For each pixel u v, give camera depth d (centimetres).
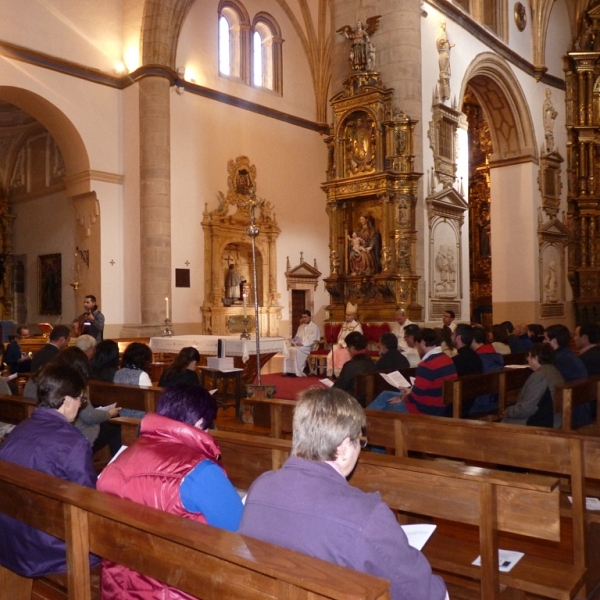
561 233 2284
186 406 308
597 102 2419
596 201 2377
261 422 596
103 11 1798
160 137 1748
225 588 201
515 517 307
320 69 2334
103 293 1788
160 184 1744
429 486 330
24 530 309
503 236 2192
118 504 243
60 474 321
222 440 414
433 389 680
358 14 1559
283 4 2231
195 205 1903
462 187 1664
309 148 2302
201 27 1953
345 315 1495
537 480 303
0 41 1573
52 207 2127
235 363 1188
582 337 873
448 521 460
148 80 1747
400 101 1474
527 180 2141
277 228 2142
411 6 1487
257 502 229
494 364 891
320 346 1652
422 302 1468
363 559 203
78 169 1800
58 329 755
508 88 2039
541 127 2234
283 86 2228
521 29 2144
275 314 2123
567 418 567
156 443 279
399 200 1446
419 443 474
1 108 2216
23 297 2275
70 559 261
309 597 177
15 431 338
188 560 214
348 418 233
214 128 1966
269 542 212
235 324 1975
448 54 1623
